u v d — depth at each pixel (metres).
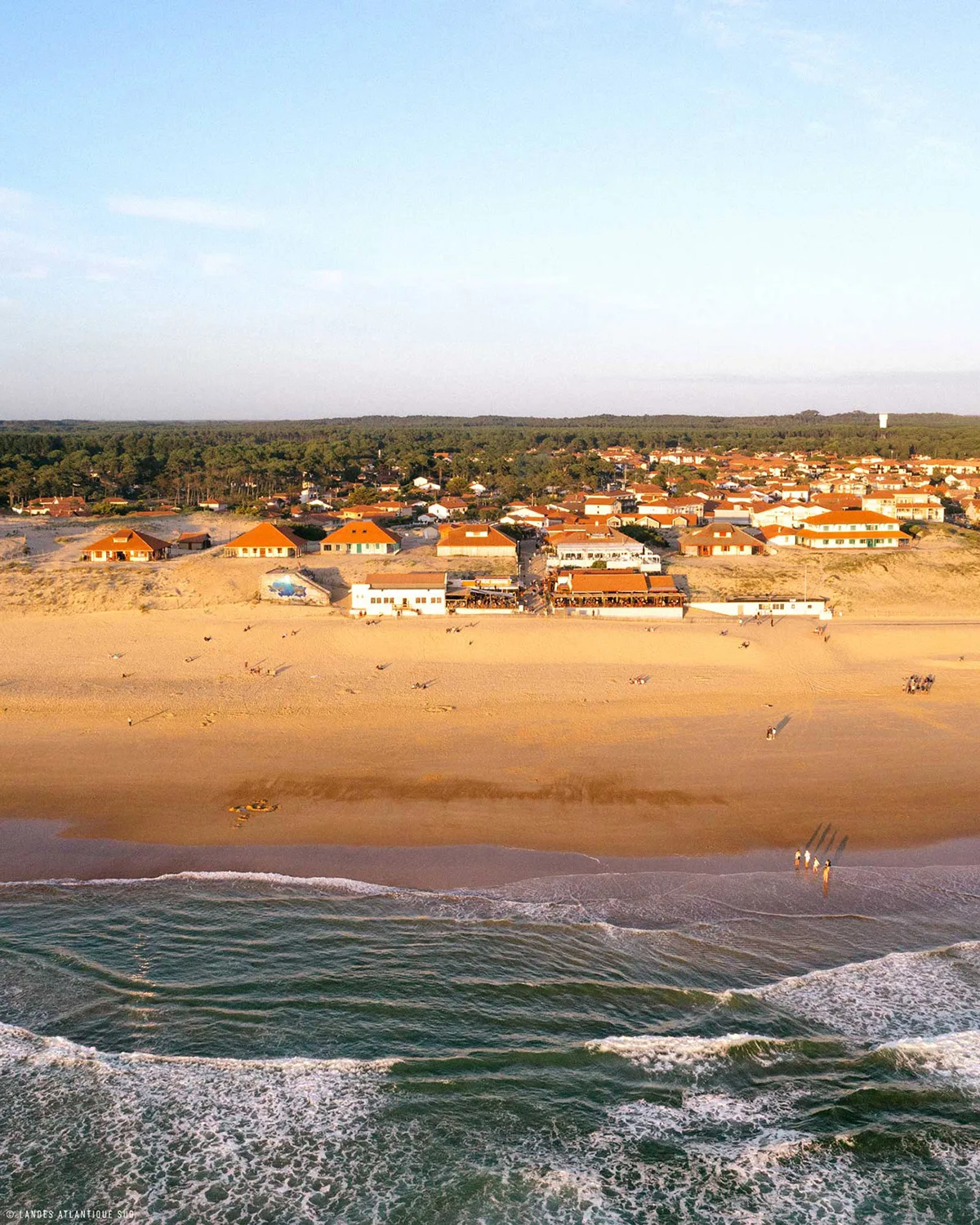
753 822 48.94
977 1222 25.89
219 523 143.88
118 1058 31.61
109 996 34.66
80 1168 27.44
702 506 159.75
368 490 197.38
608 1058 31.77
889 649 82.19
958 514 172.25
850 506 163.25
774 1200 26.62
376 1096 30.17
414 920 39.66
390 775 54.66
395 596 93.81
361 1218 25.95
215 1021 33.41
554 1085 30.69
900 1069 31.48
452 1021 33.53
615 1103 30.03
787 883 42.81
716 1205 26.45
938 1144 28.55
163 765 56.09
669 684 72.12
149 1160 27.77
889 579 110.06
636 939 38.34
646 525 147.00
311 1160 27.84
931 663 78.50
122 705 66.56
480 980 35.69
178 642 81.31
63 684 70.62
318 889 42.16
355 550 118.50
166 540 127.38
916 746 59.84
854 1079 31.11
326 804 50.81
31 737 60.62
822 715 65.81
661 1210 26.27
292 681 71.75
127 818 49.09
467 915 40.03
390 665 75.81
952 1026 33.47
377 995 34.81
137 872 43.59
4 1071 30.95
